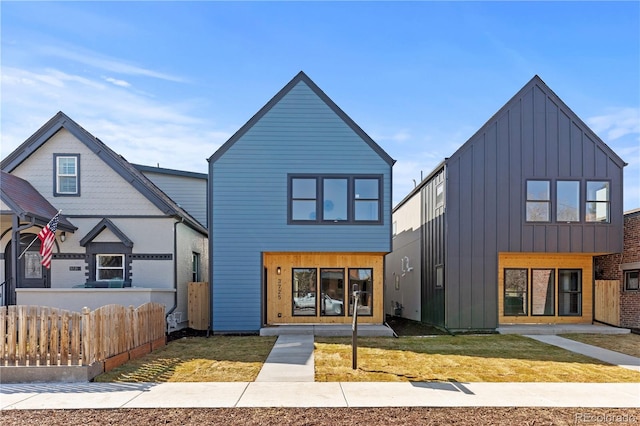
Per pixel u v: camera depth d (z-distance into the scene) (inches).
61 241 557.9
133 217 566.6
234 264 551.5
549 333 538.0
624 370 340.8
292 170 557.0
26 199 512.1
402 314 795.4
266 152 558.3
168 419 229.1
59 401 257.4
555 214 561.9
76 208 564.4
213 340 487.2
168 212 563.5
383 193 555.8
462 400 261.6
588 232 564.1
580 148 569.9
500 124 569.0
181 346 445.1
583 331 542.9
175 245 568.1
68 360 307.3
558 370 339.6
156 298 514.3
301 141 558.9
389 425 221.8
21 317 307.7
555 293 605.3
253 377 314.8
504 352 410.3
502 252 563.2
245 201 554.6
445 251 561.9
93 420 227.5
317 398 264.1
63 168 568.7
